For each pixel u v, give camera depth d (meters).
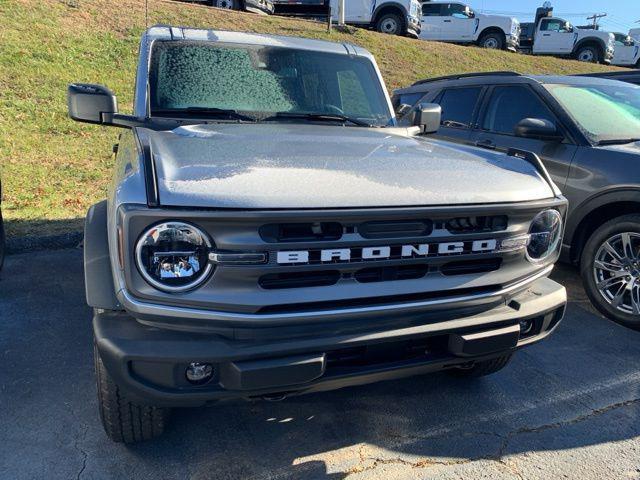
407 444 2.67
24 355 3.38
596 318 4.24
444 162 2.49
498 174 2.43
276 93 3.40
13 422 2.73
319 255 1.93
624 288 4.07
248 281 1.88
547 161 4.61
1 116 8.37
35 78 9.64
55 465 2.43
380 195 2.01
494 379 3.31
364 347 2.10
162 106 3.11
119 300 1.92
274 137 2.66
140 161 2.09
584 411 2.99
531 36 25.52
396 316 2.12
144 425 2.40
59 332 3.70
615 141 4.46
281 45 3.64
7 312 3.99
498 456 2.60
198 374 1.96
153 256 1.82
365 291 2.03
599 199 4.18
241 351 1.90
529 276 2.44
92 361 3.34
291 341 1.96
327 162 2.22
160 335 1.92
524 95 5.16
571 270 5.39
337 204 1.92
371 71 3.88
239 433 2.71
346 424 2.81
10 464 2.43
